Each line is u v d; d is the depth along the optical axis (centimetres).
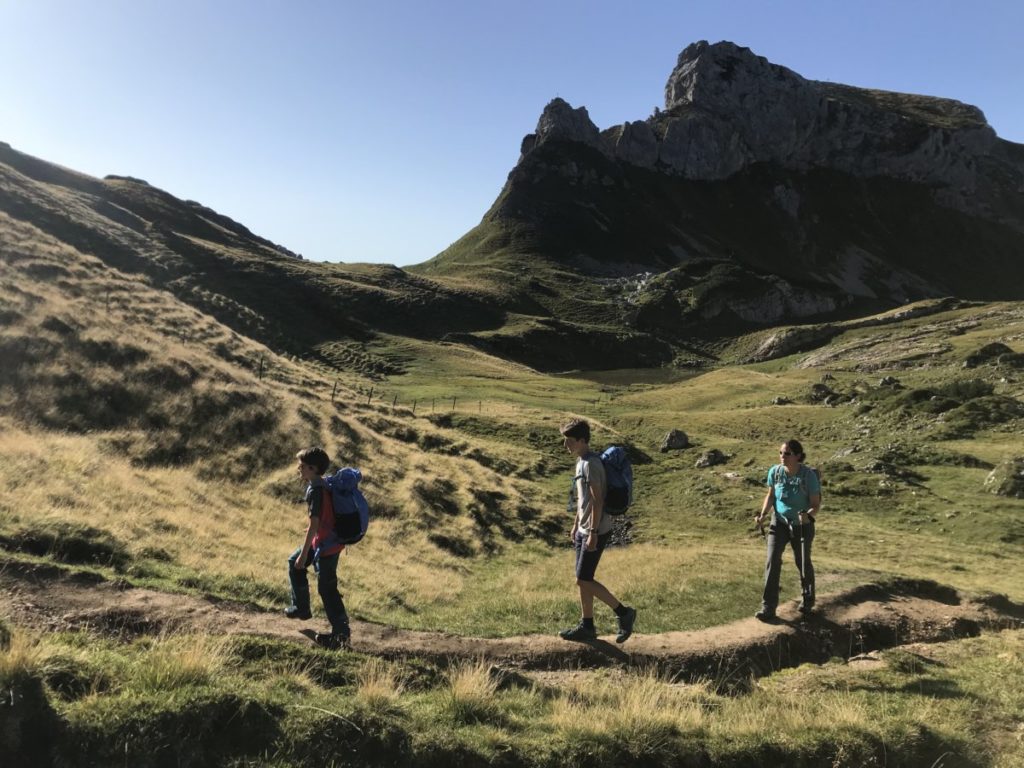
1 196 6769
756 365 12181
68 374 2375
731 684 818
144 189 12344
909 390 5331
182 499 1783
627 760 546
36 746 425
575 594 1428
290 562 824
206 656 568
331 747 490
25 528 1029
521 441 4534
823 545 2277
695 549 2150
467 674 652
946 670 829
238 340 4484
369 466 2869
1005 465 3089
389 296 12169
